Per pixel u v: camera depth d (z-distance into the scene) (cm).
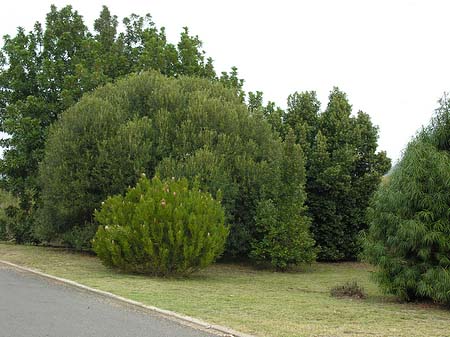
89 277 1377
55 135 2073
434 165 1167
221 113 2039
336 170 2423
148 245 1423
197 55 2838
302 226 1952
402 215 1190
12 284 1213
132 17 2912
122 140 1925
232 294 1210
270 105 2909
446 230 1134
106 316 860
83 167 1952
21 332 714
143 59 2634
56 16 2805
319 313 975
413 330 838
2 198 3181
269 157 2091
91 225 2005
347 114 2634
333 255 2486
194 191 1530
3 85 2728
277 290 1379
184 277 1533
